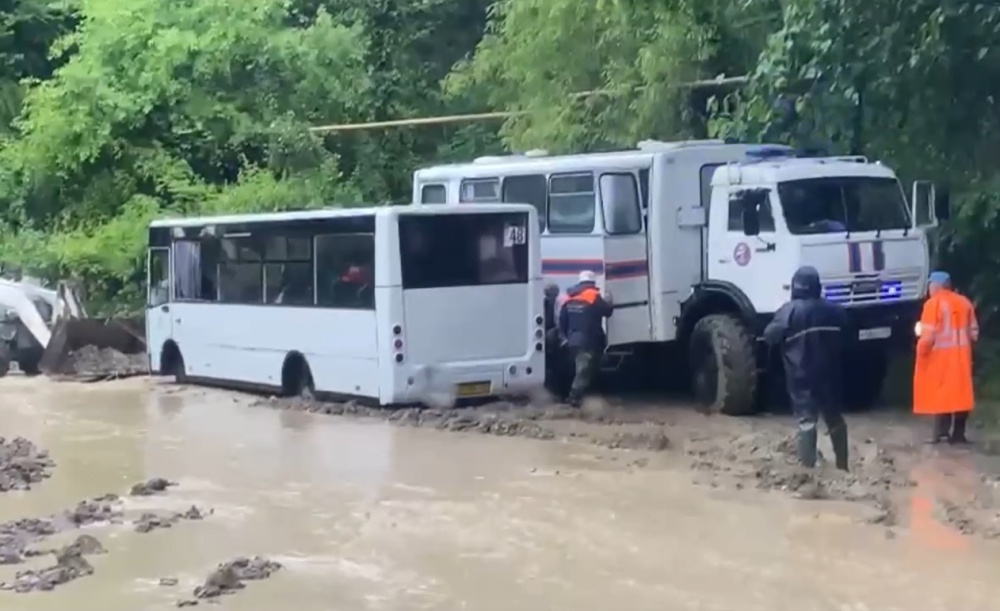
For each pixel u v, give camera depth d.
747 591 9.81
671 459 14.95
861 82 17.33
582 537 11.52
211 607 9.78
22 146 31.59
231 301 21.92
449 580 10.32
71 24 36.38
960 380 15.52
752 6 21.73
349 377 19.30
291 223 20.31
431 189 22.92
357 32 33.66
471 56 33.91
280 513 12.74
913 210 18.17
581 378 18.84
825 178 17.88
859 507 12.45
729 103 23.05
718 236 18.64
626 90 24.17
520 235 19.19
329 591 10.11
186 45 31.67
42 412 20.33
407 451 15.84
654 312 19.16
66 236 30.19
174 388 23.09
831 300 17.45
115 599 10.08
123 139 31.64
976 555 10.73
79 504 13.33
